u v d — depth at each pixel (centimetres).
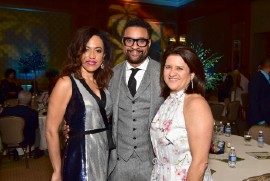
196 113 154
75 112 181
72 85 182
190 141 155
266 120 436
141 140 210
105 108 194
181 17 1143
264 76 438
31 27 934
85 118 181
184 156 161
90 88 187
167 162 167
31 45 934
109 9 1027
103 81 201
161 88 194
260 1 852
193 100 158
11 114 477
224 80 812
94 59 187
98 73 200
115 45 1038
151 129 178
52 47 962
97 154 184
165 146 165
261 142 285
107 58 201
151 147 212
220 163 233
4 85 713
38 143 531
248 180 172
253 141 310
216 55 1004
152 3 1098
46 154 555
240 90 751
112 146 198
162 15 1120
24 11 922
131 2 1062
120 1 1042
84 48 184
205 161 152
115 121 208
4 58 900
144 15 1090
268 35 883
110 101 199
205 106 156
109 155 211
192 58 164
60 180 185
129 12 1061
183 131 160
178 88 167
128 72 218
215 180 198
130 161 212
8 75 724
